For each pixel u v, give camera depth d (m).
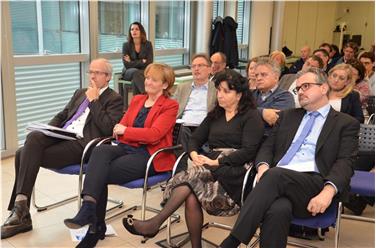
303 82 2.15
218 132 2.43
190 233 2.18
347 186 2.02
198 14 6.48
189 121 3.20
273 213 1.87
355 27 11.02
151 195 3.22
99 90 2.82
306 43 10.05
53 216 2.79
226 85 2.34
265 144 2.30
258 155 2.25
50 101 4.58
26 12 4.18
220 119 2.47
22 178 2.51
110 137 2.67
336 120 2.13
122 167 2.38
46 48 4.48
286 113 2.31
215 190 2.18
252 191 1.95
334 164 2.06
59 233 2.55
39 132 2.59
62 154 2.61
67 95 4.79
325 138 2.11
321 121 2.17
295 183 1.94
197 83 3.27
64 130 2.62
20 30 4.15
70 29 4.75
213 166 2.26
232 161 2.24
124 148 2.54
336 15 11.11
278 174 1.93
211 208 2.16
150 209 2.90
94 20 4.86
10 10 3.97
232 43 6.62
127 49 5.05
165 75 2.60
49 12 4.45
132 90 4.69
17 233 2.50
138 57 5.08
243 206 1.94
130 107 2.72
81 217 2.16
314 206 1.89
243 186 2.15
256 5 7.83
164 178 2.50
